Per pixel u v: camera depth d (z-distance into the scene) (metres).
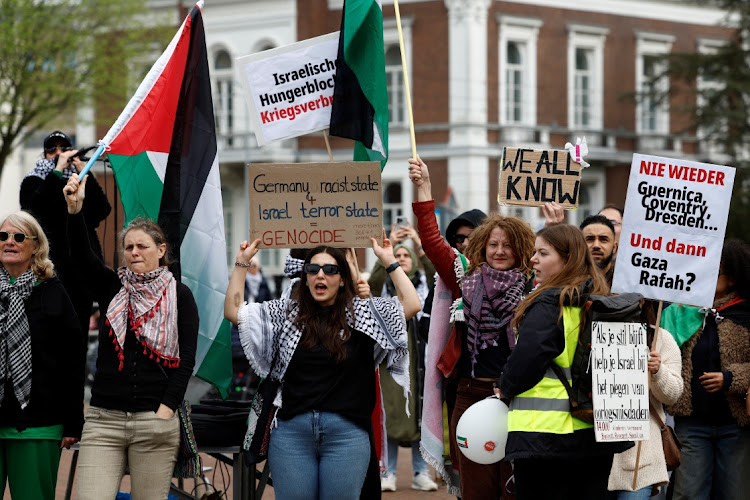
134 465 8.88
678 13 53.62
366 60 10.59
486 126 46.94
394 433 13.60
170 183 10.29
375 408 10.36
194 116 10.45
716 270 9.23
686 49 54.00
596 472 8.16
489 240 9.75
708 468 9.98
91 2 43.16
